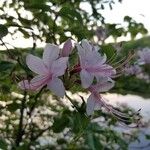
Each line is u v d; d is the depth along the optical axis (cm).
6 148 18
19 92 26
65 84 19
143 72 45
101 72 20
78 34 25
